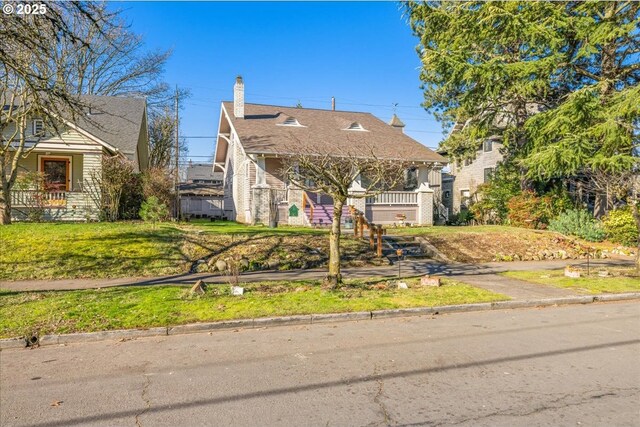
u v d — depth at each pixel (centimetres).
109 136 2191
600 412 386
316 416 381
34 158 1994
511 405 401
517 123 2142
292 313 726
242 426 364
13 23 780
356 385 451
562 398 416
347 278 1048
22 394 435
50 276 1041
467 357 541
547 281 1062
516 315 783
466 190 3428
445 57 1702
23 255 1134
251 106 2641
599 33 1501
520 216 2078
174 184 2445
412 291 905
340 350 571
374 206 2077
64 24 819
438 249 1508
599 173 1281
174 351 572
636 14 1543
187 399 420
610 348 579
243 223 2136
